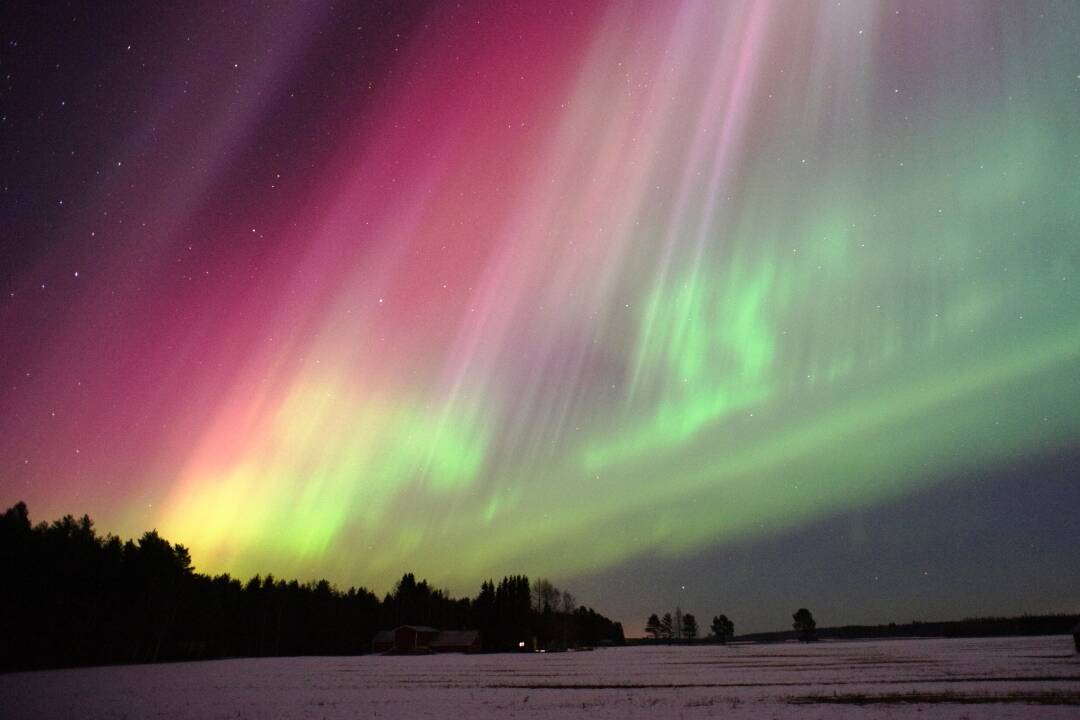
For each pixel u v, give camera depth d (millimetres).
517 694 31359
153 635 83188
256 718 23344
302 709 25938
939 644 99500
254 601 109250
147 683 40969
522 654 104562
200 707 26906
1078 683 29547
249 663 73188
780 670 46250
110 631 76062
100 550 77562
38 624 64438
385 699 29562
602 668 55500
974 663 45750
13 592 61875
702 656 83750
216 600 100188
